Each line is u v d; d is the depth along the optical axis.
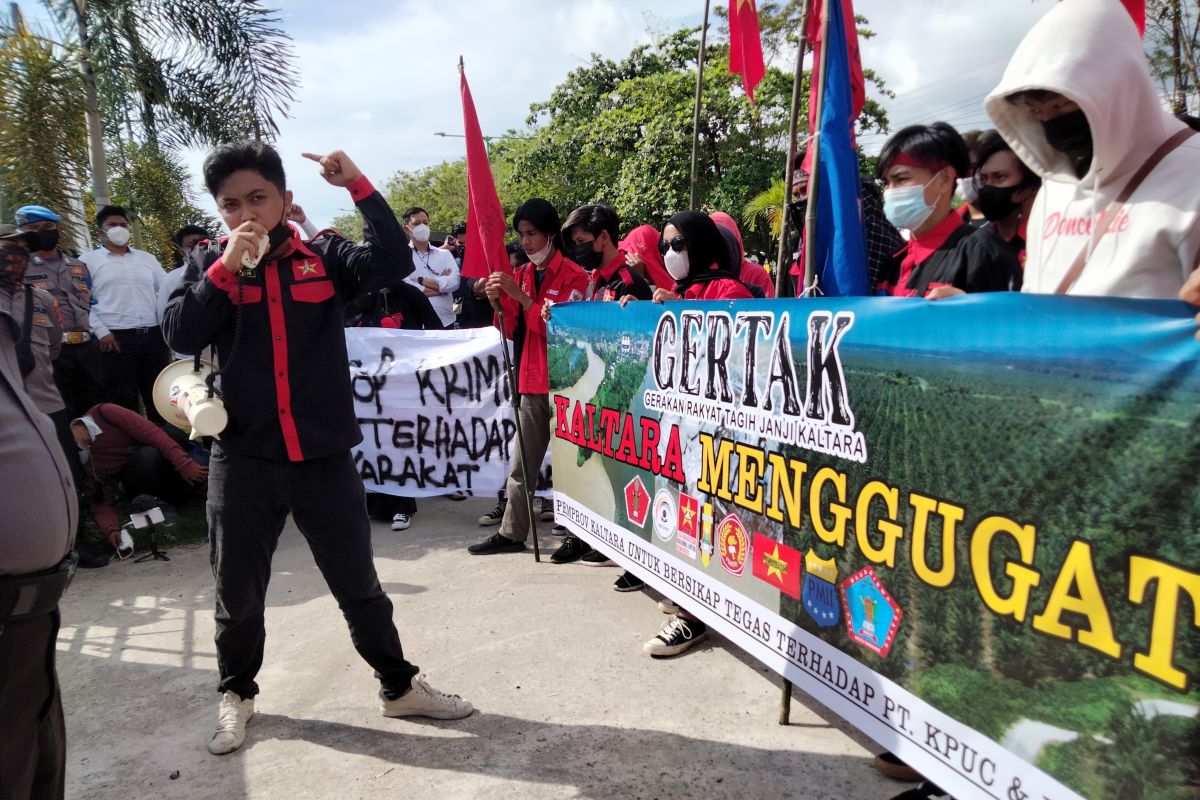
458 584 4.22
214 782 2.62
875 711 2.27
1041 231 2.12
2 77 7.12
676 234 3.51
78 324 5.95
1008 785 1.87
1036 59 1.85
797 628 2.56
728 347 2.81
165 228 13.68
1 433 1.77
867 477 2.23
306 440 2.65
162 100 8.19
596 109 20.33
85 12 7.76
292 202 2.74
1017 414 1.78
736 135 14.63
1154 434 1.53
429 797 2.50
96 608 4.16
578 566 4.42
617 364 3.61
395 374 5.39
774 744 2.70
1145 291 1.80
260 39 8.36
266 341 2.62
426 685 2.97
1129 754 1.62
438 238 10.16
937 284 2.41
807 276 2.72
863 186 3.27
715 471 2.94
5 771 1.78
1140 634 1.57
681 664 3.27
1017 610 1.82
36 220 5.64
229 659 2.85
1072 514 1.68
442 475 5.39
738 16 4.02
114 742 2.90
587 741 2.76
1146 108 1.83
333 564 2.77
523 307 4.39
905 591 2.13
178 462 5.36
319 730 2.90
